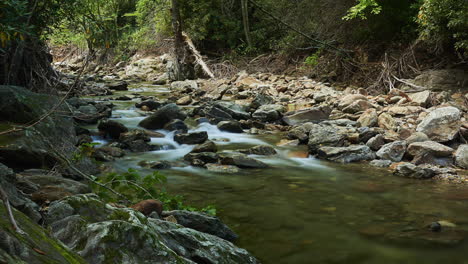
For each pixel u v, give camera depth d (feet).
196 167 19.67
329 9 51.44
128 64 72.49
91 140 22.76
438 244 11.48
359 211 14.11
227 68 59.00
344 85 43.50
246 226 12.63
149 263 6.90
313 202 14.97
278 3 60.29
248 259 9.53
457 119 24.00
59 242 4.82
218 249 9.12
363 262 10.45
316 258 10.62
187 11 67.26
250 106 36.17
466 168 19.77
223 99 41.93
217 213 13.67
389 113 29.43
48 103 20.04
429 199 15.43
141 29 72.69
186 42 61.36
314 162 21.35
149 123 27.78
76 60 76.38
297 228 12.54
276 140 26.58
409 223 13.03
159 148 23.20
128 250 6.95
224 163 20.02
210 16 66.54
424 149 20.80
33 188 11.76
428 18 35.06
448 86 35.01
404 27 43.91
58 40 43.14
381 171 19.58
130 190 14.49
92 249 6.81
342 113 31.83
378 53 44.86
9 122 17.33
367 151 22.07
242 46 65.36
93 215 8.32
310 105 35.88
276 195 15.72
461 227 12.71
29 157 15.23
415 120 27.48
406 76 39.40
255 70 56.65
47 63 33.22
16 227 4.13
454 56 38.88
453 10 32.42
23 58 27.99
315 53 51.65
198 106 35.37
